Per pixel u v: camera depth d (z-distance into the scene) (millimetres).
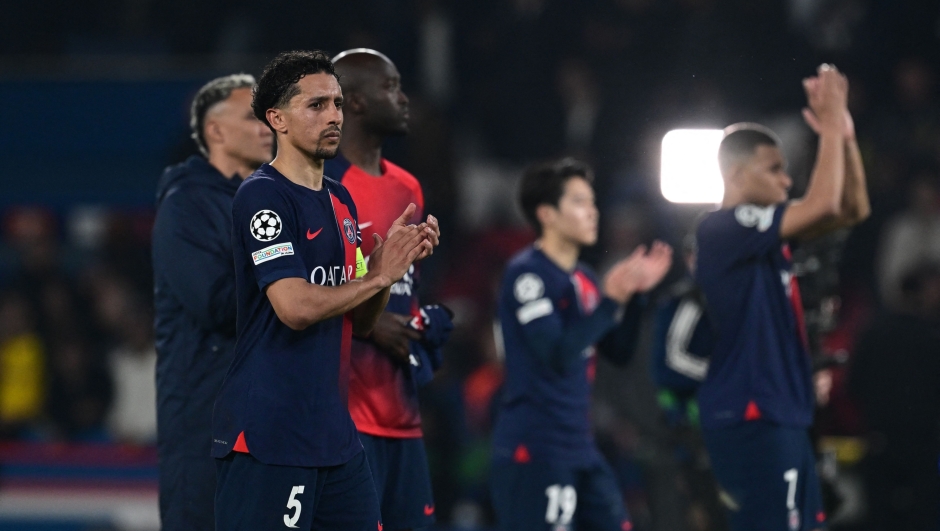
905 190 33719
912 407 25703
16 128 32781
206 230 14664
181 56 39344
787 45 34562
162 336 15133
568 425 18484
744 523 16469
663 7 36469
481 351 31328
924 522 25547
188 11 39500
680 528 22156
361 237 14414
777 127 33750
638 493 27344
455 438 27875
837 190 15977
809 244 18281
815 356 18172
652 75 36062
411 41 38188
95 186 32938
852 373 26453
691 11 36156
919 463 25609
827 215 15930
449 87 38719
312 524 12508
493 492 18969
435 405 27781
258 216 11742
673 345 18922
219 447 12047
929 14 36250
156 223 15000
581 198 19062
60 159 32906
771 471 16234
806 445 16719
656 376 19547
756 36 34750
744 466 16375
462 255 34750
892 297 32625
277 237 11703
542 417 18422
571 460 18422
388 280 11727
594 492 18891
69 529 27312
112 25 40469
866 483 25734
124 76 32688
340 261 12398
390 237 11906
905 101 35875
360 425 14719
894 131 34781
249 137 15297
